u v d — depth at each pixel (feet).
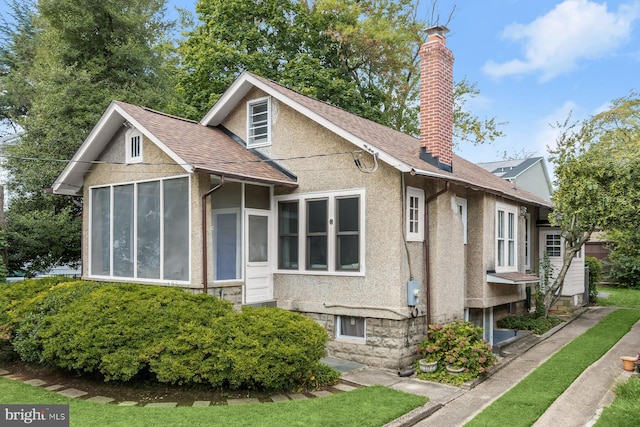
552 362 32.04
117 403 22.50
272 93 35.14
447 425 21.25
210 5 72.49
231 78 66.54
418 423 21.45
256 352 23.27
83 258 37.88
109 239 35.91
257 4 70.59
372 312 30.14
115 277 35.09
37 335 26.16
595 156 41.88
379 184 30.40
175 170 31.22
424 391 25.89
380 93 80.94
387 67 80.18
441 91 34.14
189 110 64.64
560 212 45.50
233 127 39.09
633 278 78.23
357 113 72.02
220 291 30.68
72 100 53.98
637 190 39.29
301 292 33.37
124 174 34.76
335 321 32.07
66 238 49.83
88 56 60.85
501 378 29.07
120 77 60.39
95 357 23.99
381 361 29.89
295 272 33.60
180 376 23.15
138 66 62.18
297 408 21.56
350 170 31.73
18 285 33.27
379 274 30.12
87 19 58.08
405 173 30.14
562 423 21.45
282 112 35.65
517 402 23.95
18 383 25.55
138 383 24.93
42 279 35.01
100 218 36.76
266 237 34.73
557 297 48.49
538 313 47.24
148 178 32.89
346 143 32.04
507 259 40.73
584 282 57.26
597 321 48.37
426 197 32.12
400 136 44.14
